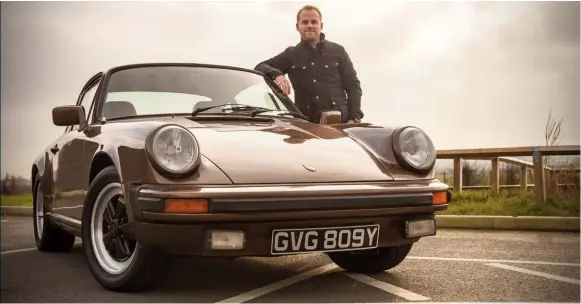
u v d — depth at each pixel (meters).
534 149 5.34
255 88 3.50
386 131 2.77
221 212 2.10
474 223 4.94
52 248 3.89
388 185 2.41
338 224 2.31
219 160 2.30
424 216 2.52
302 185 2.25
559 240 4.13
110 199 2.60
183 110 3.09
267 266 3.17
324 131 2.92
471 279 2.81
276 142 2.58
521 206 5.28
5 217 7.00
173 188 2.13
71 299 2.43
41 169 3.84
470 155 5.74
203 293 2.52
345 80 4.61
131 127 2.51
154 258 2.38
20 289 2.65
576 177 5.32
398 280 2.80
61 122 3.20
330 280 2.80
